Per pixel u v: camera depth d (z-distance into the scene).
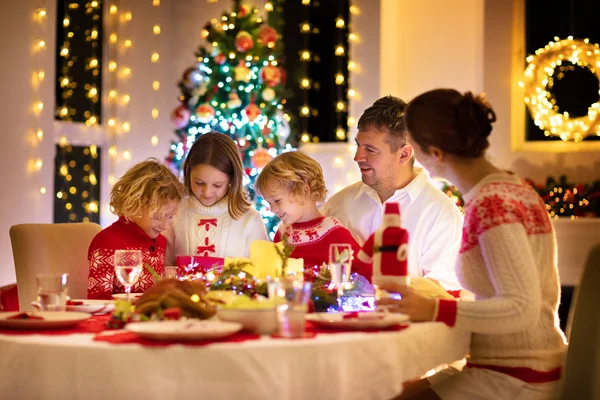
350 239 2.96
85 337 1.78
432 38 7.07
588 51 6.56
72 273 3.06
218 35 5.86
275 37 5.86
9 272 4.92
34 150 5.14
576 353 1.89
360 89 6.80
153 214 2.85
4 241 4.88
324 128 7.07
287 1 7.15
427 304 2.03
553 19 6.88
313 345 1.71
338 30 7.02
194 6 6.93
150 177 2.85
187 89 6.17
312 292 2.26
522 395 2.05
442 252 2.96
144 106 6.75
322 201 3.05
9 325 1.88
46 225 3.07
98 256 2.76
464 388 2.08
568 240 6.34
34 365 1.69
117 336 1.76
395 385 1.82
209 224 3.18
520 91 6.95
